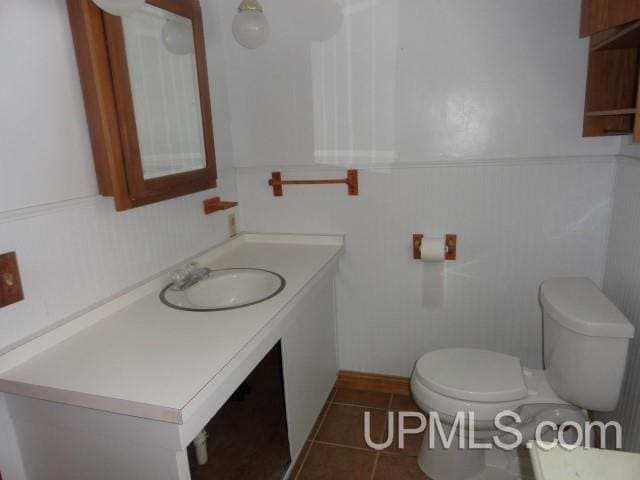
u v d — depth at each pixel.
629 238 1.61
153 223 1.66
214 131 2.03
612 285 1.77
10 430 1.18
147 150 1.49
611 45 1.49
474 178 1.94
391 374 2.30
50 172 1.24
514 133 1.86
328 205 2.15
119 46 1.28
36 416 1.13
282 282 1.67
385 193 2.06
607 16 1.27
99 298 1.42
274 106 2.10
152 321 1.37
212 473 1.16
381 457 1.89
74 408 1.06
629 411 1.57
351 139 2.04
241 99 2.13
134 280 1.57
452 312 2.12
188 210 1.86
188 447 1.05
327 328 2.08
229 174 2.18
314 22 1.96
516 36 1.77
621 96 1.63
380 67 1.93
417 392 1.69
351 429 2.06
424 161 1.98
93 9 1.23
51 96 1.23
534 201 1.90
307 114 2.07
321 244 2.18
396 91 1.93
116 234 1.48
